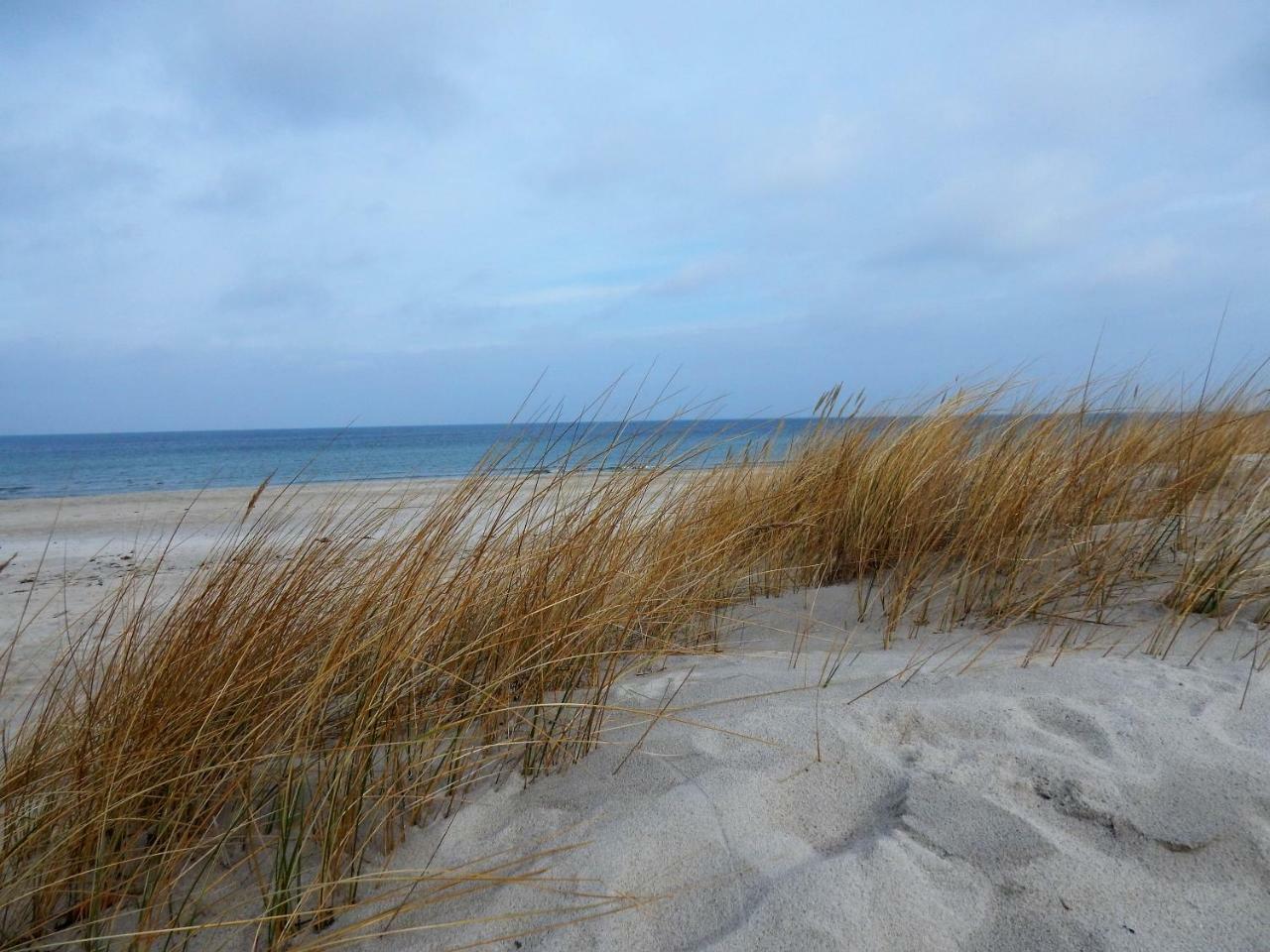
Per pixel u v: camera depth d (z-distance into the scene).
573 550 2.70
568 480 3.00
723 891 1.63
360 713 1.92
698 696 2.58
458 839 1.91
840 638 3.33
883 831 1.79
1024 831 1.74
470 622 2.54
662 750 2.22
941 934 1.49
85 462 37.44
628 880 1.69
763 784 2.00
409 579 2.28
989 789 1.90
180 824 1.86
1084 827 1.78
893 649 3.10
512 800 2.07
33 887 1.69
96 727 2.06
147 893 1.72
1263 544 3.13
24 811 1.80
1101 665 2.69
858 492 4.09
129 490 19.17
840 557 4.11
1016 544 3.60
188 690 2.02
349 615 2.22
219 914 1.71
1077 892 1.58
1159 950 1.43
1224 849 1.67
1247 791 1.83
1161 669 2.63
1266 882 1.58
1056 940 1.46
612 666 2.66
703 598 3.45
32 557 7.34
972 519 3.79
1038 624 3.22
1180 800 1.83
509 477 2.71
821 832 1.83
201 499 13.16
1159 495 3.91
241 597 2.29
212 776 1.94
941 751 2.10
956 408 4.41
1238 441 4.21
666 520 3.44
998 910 1.54
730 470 4.21
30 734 2.30
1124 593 3.41
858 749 2.13
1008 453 3.98
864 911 1.53
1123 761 2.02
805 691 2.56
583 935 1.55
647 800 1.97
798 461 4.49
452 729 2.21
